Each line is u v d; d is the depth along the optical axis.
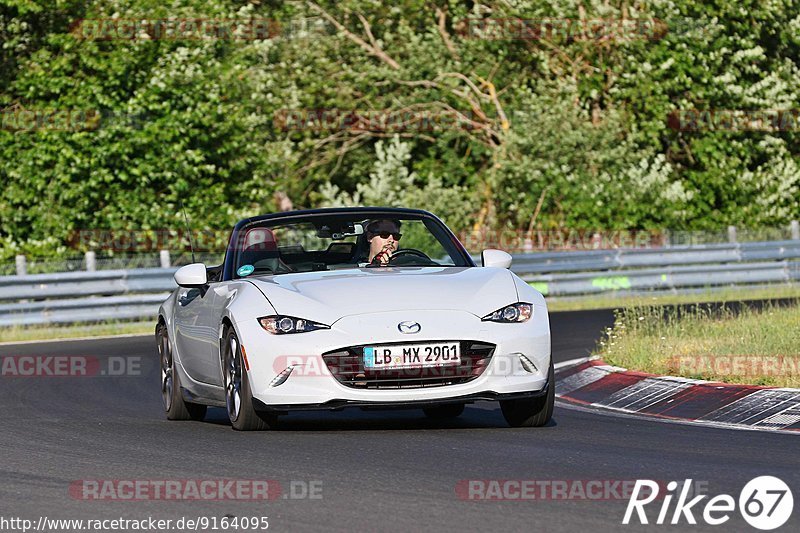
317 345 23.22
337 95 93.31
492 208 87.50
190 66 75.56
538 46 91.00
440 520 16.19
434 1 96.31
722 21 92.69
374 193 85.94
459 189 90.12
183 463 20.98
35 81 74.31
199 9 78.31
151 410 31.27
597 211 82.75
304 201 98.00
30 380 39.03
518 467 19.83
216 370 25.97
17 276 58.78
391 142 88.00
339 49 95.12
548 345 24.20
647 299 70.12
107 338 55.84
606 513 16.38
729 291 74.06
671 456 20.91
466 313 23.75
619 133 87.38
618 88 89.25
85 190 74.00
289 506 17.28
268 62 91.44
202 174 77.81
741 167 93.81
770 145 94.06
